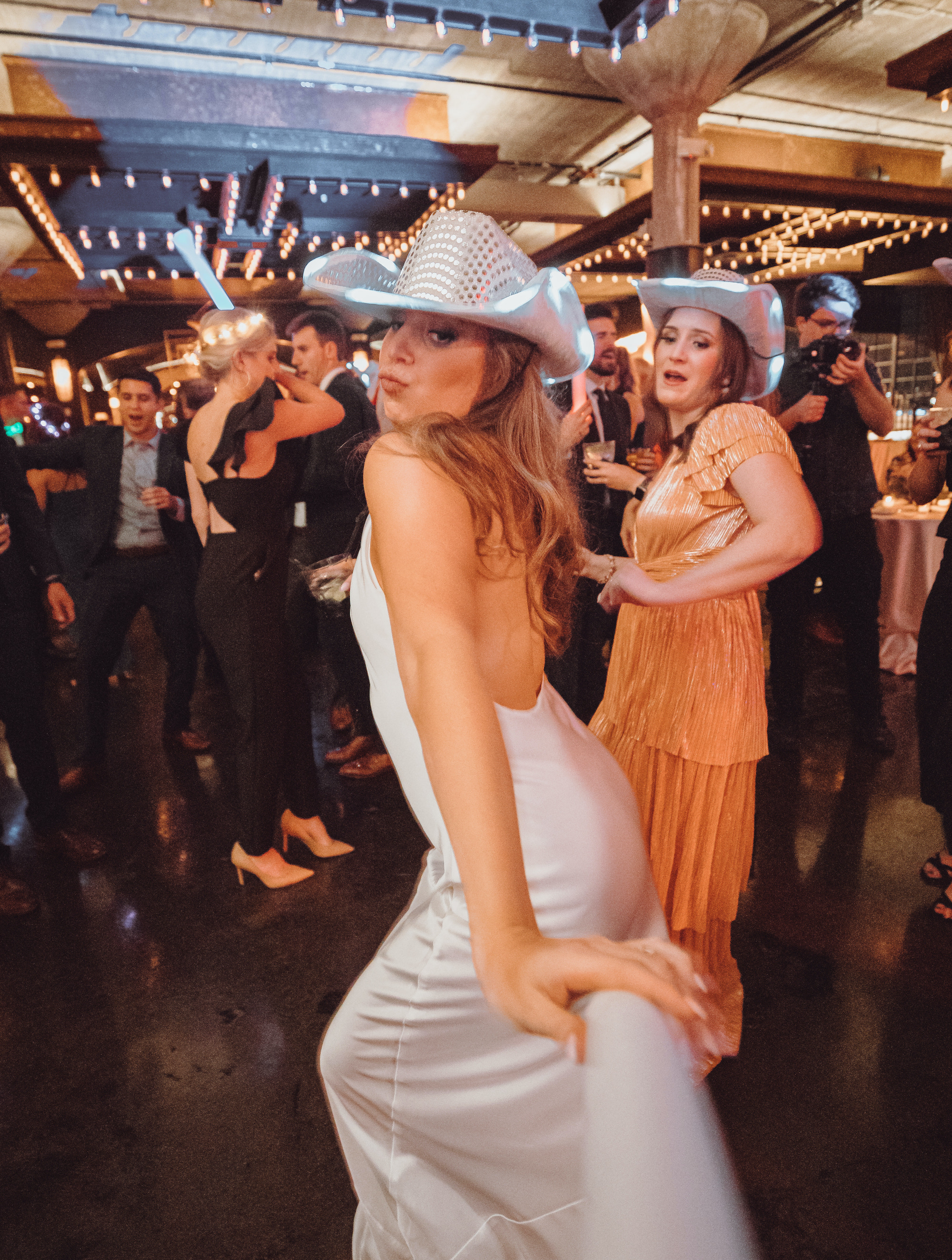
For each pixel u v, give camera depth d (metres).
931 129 8.90
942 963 2.00
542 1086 0.78
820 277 3.30
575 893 0.78
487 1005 0.79
